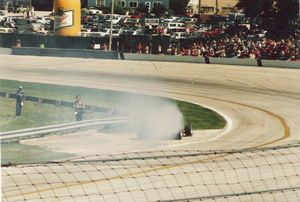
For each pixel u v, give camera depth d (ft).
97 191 60.64
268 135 104.32
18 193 58.85
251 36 277.85
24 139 95.09
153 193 60.54
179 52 241.76
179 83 182.50
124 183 63.87
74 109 136.05
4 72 205.36
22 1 481.46
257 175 68.95
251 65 215.10
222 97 157.79
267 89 171.01
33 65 222.89
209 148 88.33
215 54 226.99
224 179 66.90
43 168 69.15
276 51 219.61
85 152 84.94
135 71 206.39
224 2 471.62
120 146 90.68
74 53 244.63
